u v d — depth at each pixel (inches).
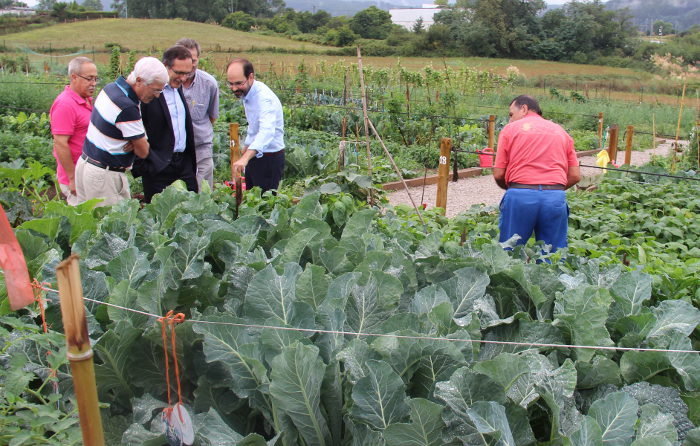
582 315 110.1
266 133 256.8
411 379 97.4
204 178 288.5
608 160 413.4
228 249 138.3
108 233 145.5
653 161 548.7
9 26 3511.3
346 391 95.6
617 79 2421.3
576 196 392.8
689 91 1700.3
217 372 100.7
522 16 3117.6
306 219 157.8
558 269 152.0
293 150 456.1
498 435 78.8
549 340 110.8
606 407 87.4
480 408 79.9
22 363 89.2
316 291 115.2
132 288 116.7
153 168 243.0
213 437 85.7
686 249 276.4
